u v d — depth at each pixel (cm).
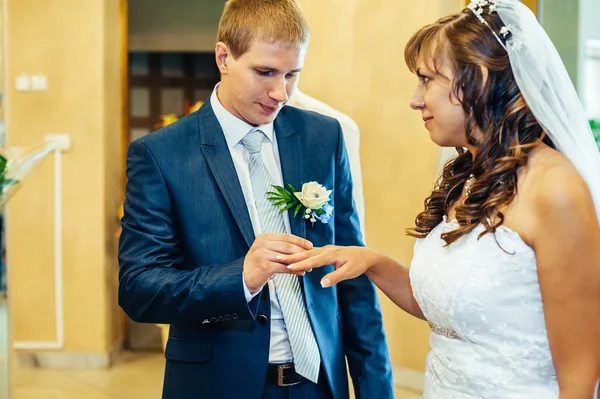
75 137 514
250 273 159
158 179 173
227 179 174
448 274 146
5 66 286
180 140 177
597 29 373
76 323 519
